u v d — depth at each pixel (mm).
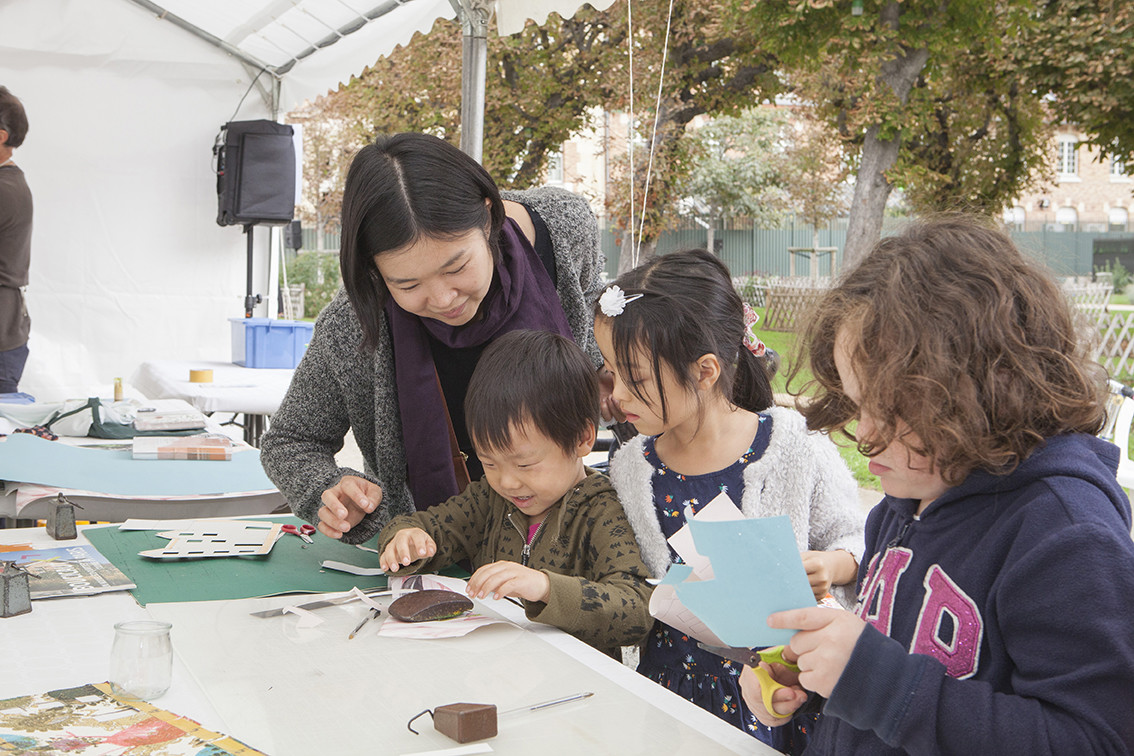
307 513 1872
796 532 1577
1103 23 10188
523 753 966
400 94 11984
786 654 1004
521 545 1713
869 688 831
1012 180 12242
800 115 15992
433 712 1018
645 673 1622
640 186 11906
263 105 6066
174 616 1414
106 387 5926
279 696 1107
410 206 1593
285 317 6383
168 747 938
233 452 2846
